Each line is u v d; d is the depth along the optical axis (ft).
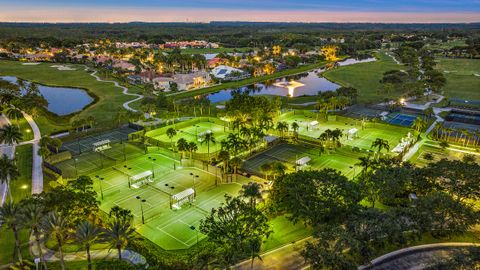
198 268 219.41
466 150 447.42
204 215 302.45
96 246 255.70
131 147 458.91
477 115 607.78
